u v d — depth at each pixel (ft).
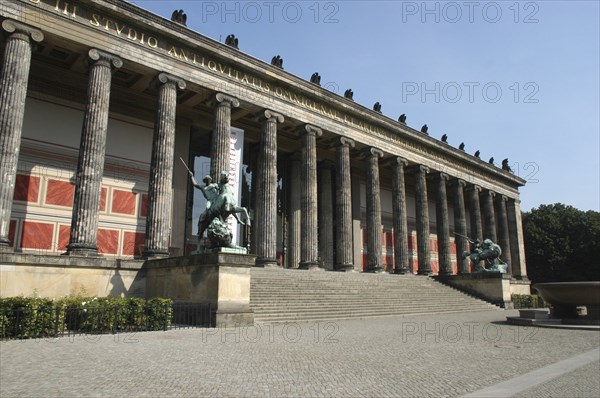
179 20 134.51
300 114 164.86
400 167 202.90
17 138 101.76
